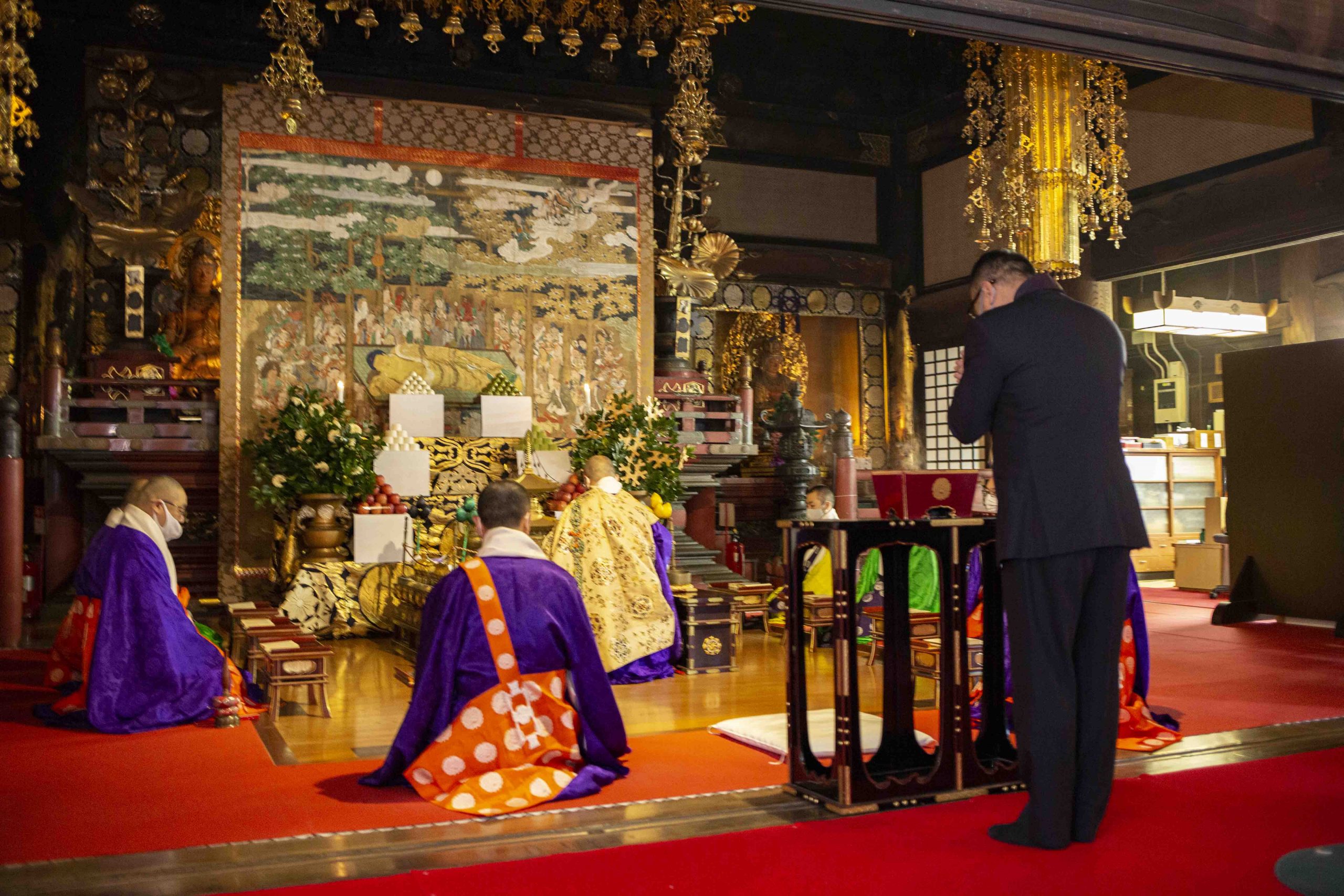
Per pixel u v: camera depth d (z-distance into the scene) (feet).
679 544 32.17
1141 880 8.59
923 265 48.83
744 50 46.80
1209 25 15.20
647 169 37.04
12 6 21.54
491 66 41.75
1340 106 30.81
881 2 13.44
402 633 25.70
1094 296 39.47
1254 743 13.64
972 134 46.09
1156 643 24.16
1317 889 8.31
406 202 34.27
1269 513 27.63
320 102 33.58
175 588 16.89
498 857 9.40
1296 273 43.11
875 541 10.93
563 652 12.33
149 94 38.11
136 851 9.78
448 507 30.76
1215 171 34.68
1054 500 9.58
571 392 35.47
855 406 48.83
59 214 37.04
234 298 32.22
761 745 13.73
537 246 35.55
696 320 46.68
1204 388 47.01
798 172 47.73
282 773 12.95
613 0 33.76
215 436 32.30
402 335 33.88
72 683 17.58
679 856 9.34
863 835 9.92
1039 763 9.43
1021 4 14.07
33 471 36.50
